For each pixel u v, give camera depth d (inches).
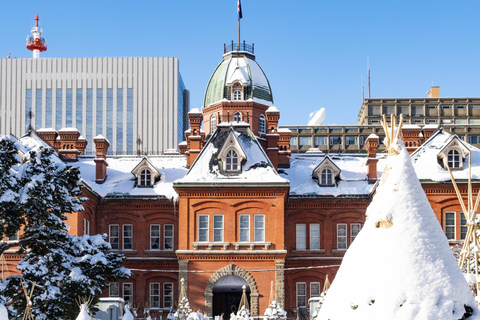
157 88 6535.4
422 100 6008.9
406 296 537.0
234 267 2320.4
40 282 1485.0
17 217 1476.4
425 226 562.6
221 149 2389.3
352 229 2534.5
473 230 740.7
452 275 547.2
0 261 2223.2
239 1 3206.2
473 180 2260.1
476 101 5984.3
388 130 612.7
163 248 2529.5
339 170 2600.9
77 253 1566.2
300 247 2529.5
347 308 552.4
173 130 6505.9
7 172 1466.5
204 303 2308.1
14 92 6510.8
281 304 2293.3
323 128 5826.8
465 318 541.3
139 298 2495.1
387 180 587.5
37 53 6747.1
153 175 2586.1
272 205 2343.8
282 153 2723.9
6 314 733.9
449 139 2341.3
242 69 3127.5
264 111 3090.6
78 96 6525.6
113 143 6476.4
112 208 2546.8
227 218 2347.4
